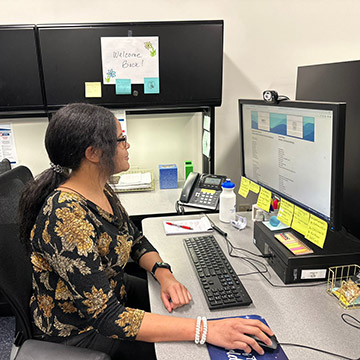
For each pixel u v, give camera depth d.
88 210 0.96
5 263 1.02
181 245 1.33
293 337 0.85
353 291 0.97
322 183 1.03
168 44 1.70
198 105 1.81
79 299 0.90
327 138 0.97
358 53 2.18
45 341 0.95
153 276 1.16
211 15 2.01
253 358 0.80
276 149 1.25
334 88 1.42
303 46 2.13
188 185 1.80
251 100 1.33
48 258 0.90
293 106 1.08
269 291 1.04
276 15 2.05
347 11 2.09
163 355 0.83
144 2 1.94
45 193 0.99
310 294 1.02
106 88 1.73
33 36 1.63
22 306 1.03
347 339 0.84
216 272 1.11
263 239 1.22
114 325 0.89
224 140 2.25
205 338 0.85
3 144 2.06
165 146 2.21
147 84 1.74
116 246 1.03
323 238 1.02
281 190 1.27
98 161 0.96
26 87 1.69
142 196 1.92
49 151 0.96
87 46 1.66
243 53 2.10
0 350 1.70
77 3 1.90
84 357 0.87
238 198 2.35
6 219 1.09
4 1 1.85
